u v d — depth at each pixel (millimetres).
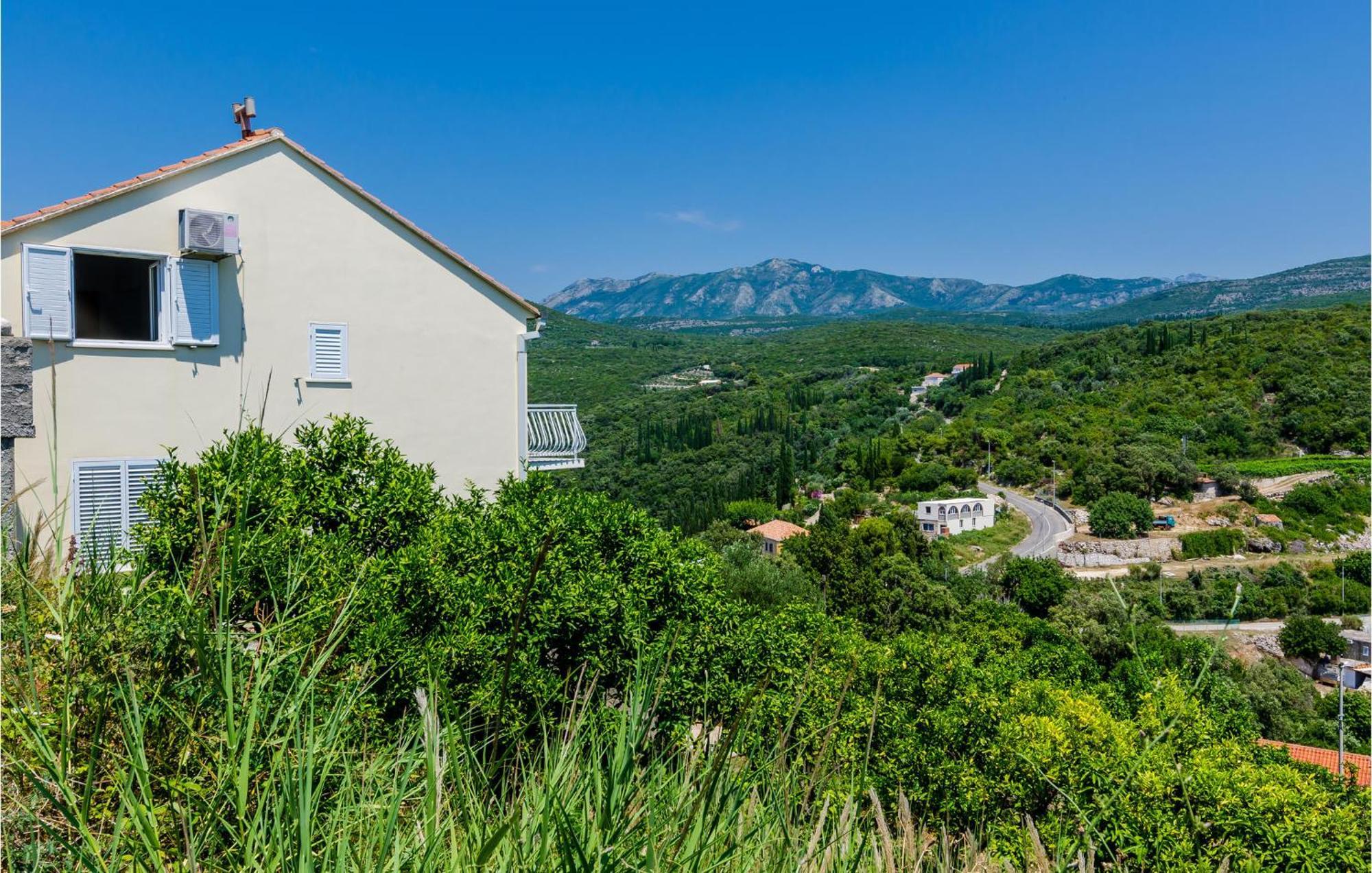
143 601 2336
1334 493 91500
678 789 1956
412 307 13469
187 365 11469
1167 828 7738
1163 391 118312
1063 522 96562
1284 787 9578
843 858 2078
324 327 12633
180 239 11359
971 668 12344
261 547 2939
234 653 2088
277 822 1575
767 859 1988
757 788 2129
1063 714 9852
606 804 1697
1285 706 46000
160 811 1755
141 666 2209
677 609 8703
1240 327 128750
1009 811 8984
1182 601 69250
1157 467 98125
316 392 12570
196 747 2021
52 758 1703
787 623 14234
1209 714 9398
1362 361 108812
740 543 33531
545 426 15656
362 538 8719
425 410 13586
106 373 10836
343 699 2203
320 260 12617
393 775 2047
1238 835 8281
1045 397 126625
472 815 1719
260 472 7531
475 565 8000
